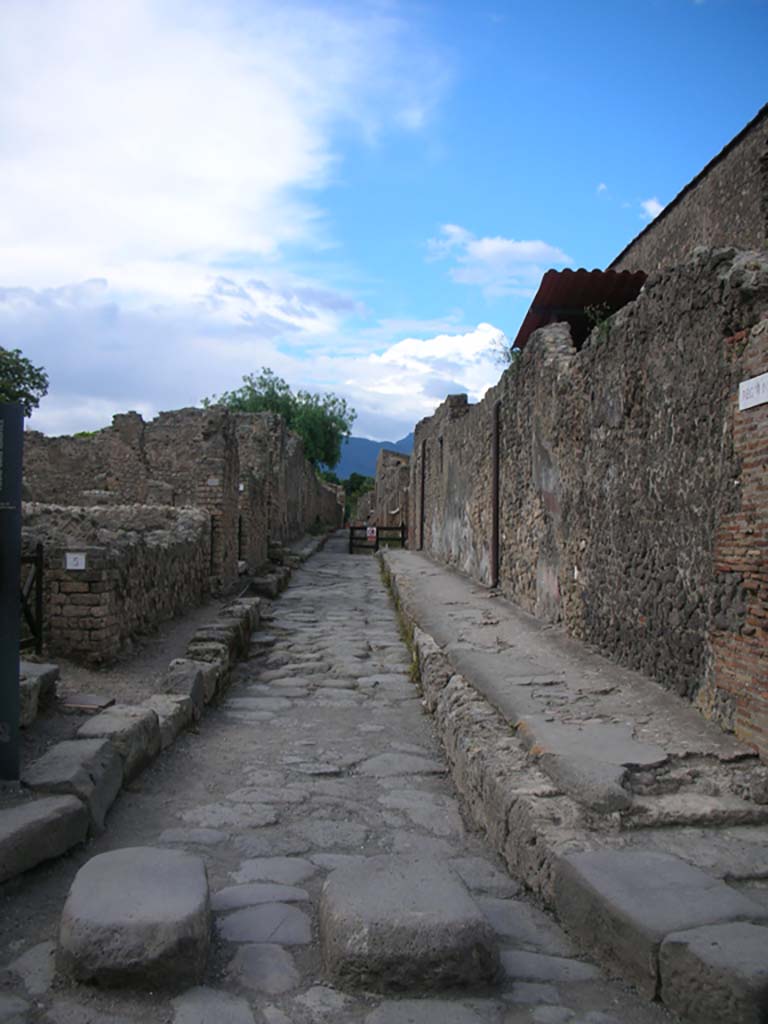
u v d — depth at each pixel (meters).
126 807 4.78
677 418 5.78
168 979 2.79
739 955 2.63
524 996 2.85
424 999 2.82
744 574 4.76
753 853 3.54
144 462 20.23
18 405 4.21
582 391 8.04
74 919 2.87
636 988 2.89
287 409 44.62
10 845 3.52
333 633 11.46
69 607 7.59
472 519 15.34
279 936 3.25
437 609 11.01
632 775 4.20
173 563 10.88
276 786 5.36
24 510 10.21
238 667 9.43
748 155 8.70
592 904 3.16
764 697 4.48
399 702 8.02
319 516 42.72
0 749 4.14
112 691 6.70
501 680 6.44
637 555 6.54
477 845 4.45
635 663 6.55
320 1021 2.68
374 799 5.21
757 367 4.68
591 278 9.73
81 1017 2.65
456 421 17.56
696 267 5.47
